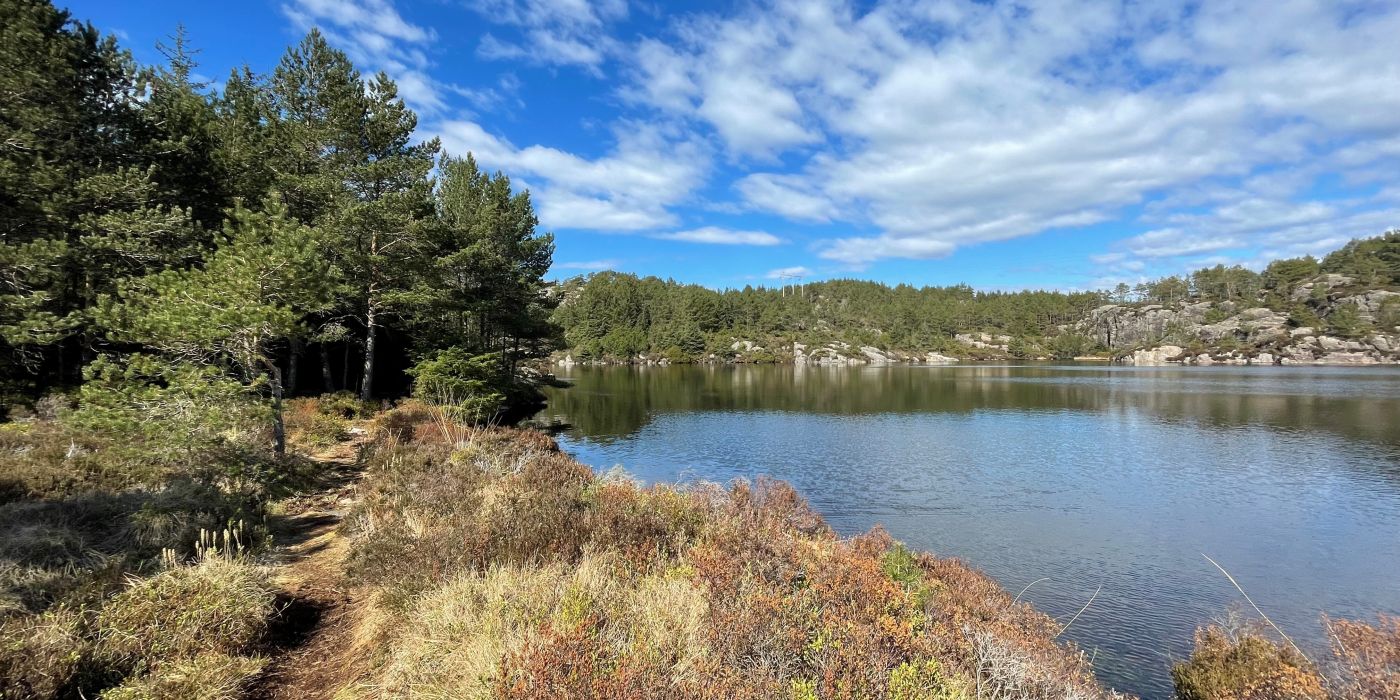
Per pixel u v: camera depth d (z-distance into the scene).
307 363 28.53
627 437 28.72
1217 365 114.69
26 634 4.12
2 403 14.68
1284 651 7.31
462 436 15.96
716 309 146.75
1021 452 24.97
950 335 165.75
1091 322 172.38
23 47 13.99
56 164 15.02
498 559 5.78
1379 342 112.50
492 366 26.53
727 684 3.45
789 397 50.06
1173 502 17.33
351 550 7.03
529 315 39.84
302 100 22.52
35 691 3.72
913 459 23.47
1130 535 14.42
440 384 23.83
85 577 5.34
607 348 121.75
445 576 5.50
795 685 3.54
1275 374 78.62
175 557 5.88
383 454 12.43
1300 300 140.75
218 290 9.72
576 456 23.75
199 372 9.03
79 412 8.37
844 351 136.88
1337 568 12.51
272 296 10.30
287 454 10.95
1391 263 145.12
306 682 4.57
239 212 10.37
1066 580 11.74
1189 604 10.71
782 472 21.03
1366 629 6.95
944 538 14.12
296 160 22.33
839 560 6.54
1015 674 5.13
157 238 15.84
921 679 4.05
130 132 17.30
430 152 25.41
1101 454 24.50
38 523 6.20
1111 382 66.94
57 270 13.55
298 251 10.22
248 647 4.85
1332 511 16.52
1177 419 35.16
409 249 24.02
